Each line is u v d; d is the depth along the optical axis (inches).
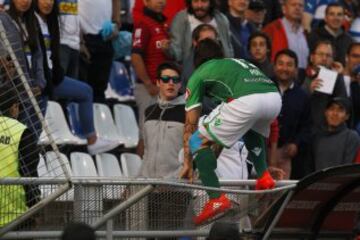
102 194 1001.5
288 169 1492.4
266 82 1080.8
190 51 1496.1
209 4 1515.7
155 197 1034.1
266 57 1556.3
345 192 1093.8
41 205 941.2
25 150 1000.2
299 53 1700.3
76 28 1502.2
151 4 1518.2
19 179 970.1
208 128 1064.8
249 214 1080.8
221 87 1072.8
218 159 1237.7
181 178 1088.8
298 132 1501.0
